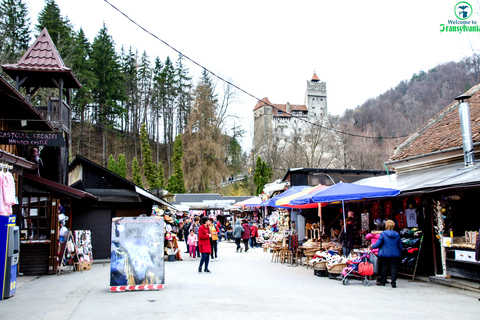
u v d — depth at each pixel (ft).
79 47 154.61
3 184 27.50
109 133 227.40
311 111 417.90
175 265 53.57
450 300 27.40
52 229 43.62
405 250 39.86
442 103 133.59
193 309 24.11
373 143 178.50
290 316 22.09
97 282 36.94
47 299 27.99
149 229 32.40
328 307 24.72
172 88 255.09
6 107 36.88
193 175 168.86
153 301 26.86
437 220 36.63
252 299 27.53
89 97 185.26
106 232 64.85
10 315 22.89
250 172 186.50
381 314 22.71
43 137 31.01
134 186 63.52
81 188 64.54
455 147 42.22
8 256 28.66
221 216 140.26
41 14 131.95
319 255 42.06
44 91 85.40
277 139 211.61
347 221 44.42
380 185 47.37
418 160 49.34
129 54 263.70
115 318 21.88
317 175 82.33
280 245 57.82
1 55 81.71
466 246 33.14
